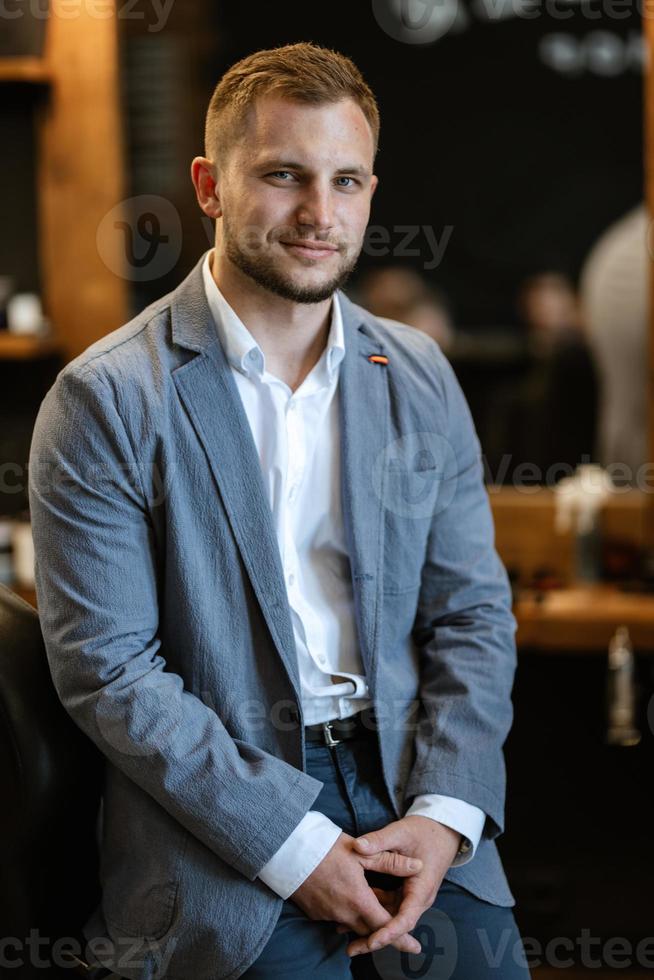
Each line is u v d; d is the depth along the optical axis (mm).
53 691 1479
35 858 1445
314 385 1507
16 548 2510
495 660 1577
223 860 1391
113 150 2594
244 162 1429
